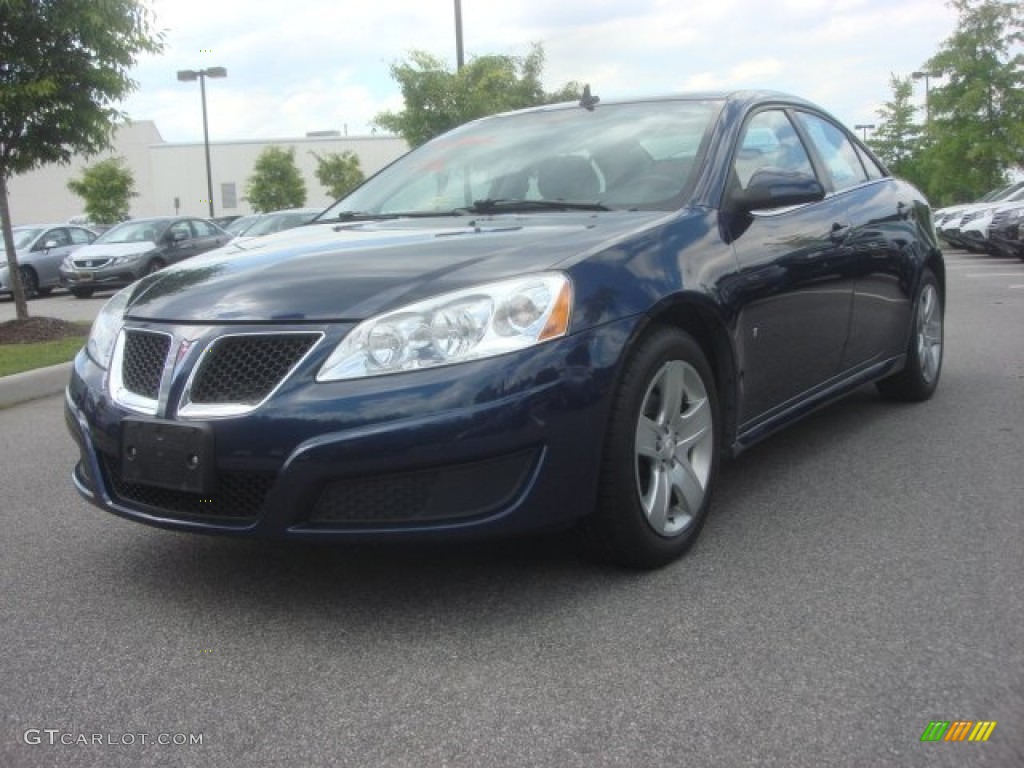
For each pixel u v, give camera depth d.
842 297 4.58
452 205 4.22
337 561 3.59
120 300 3.62
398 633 2.99
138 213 55.66
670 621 2.99
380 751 2.37
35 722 2.55
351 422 2.84
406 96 19.00
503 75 18.84
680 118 4.28
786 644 2.81
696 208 3.72
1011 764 2.22
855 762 2.24
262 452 2.90
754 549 3.56
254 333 3.01
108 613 3.23
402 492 2.89
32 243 19.56
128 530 4.09
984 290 13.05
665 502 3.36
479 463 2.89
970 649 2.74
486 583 3.32
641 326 3.18
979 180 27.02
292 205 42.31
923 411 5.63
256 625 3.10
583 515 3.10
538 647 2.86
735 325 3.66
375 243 3.50
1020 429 5.15
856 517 3.87
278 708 2.59
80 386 3.43
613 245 3.28
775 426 4.14
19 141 9.62
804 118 4.93
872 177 5.43
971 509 3.92
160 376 3.13
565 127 4.53
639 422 3.23
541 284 3.01
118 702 2.65
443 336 2.90
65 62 9.37
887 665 2.67
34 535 4.06
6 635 3.08
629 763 2.28
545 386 2.93
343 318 2.96
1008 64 25.94
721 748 2.32
